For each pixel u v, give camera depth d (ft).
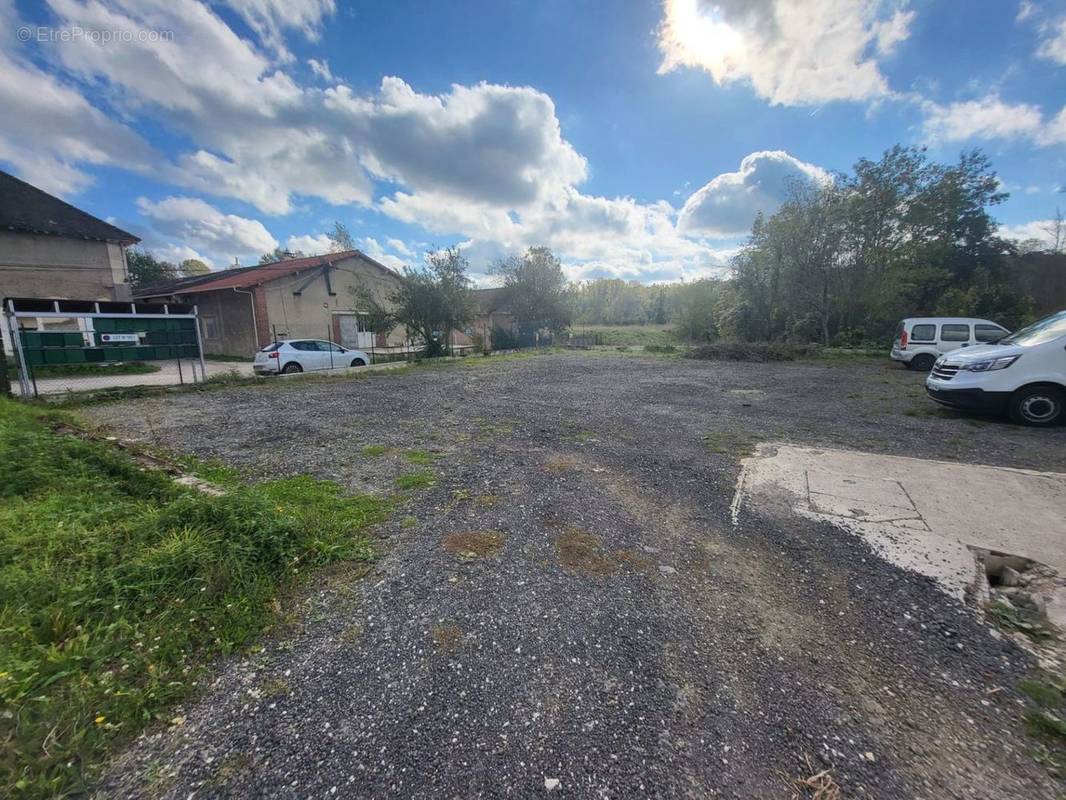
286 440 18.71
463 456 16.38
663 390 31.71
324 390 33.35
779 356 52.75
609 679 6.23
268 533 9.21
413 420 22.54
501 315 102.42
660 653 6.73
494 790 4.72
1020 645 6.85
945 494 12.12
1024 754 5.09
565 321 94.38
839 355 53.11
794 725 5.49
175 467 14.74
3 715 5.19
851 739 5.30
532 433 19.71
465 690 6.02
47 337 32.09
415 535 10.34
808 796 4.64
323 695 5.94
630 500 12.34
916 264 57.82
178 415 24.09
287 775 4.86
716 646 6.88
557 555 9.50
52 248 58.23
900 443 17.33
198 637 6.89
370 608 7.75
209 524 9.54
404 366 50.06
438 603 7.89
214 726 5.46
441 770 4.93
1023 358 19.51
